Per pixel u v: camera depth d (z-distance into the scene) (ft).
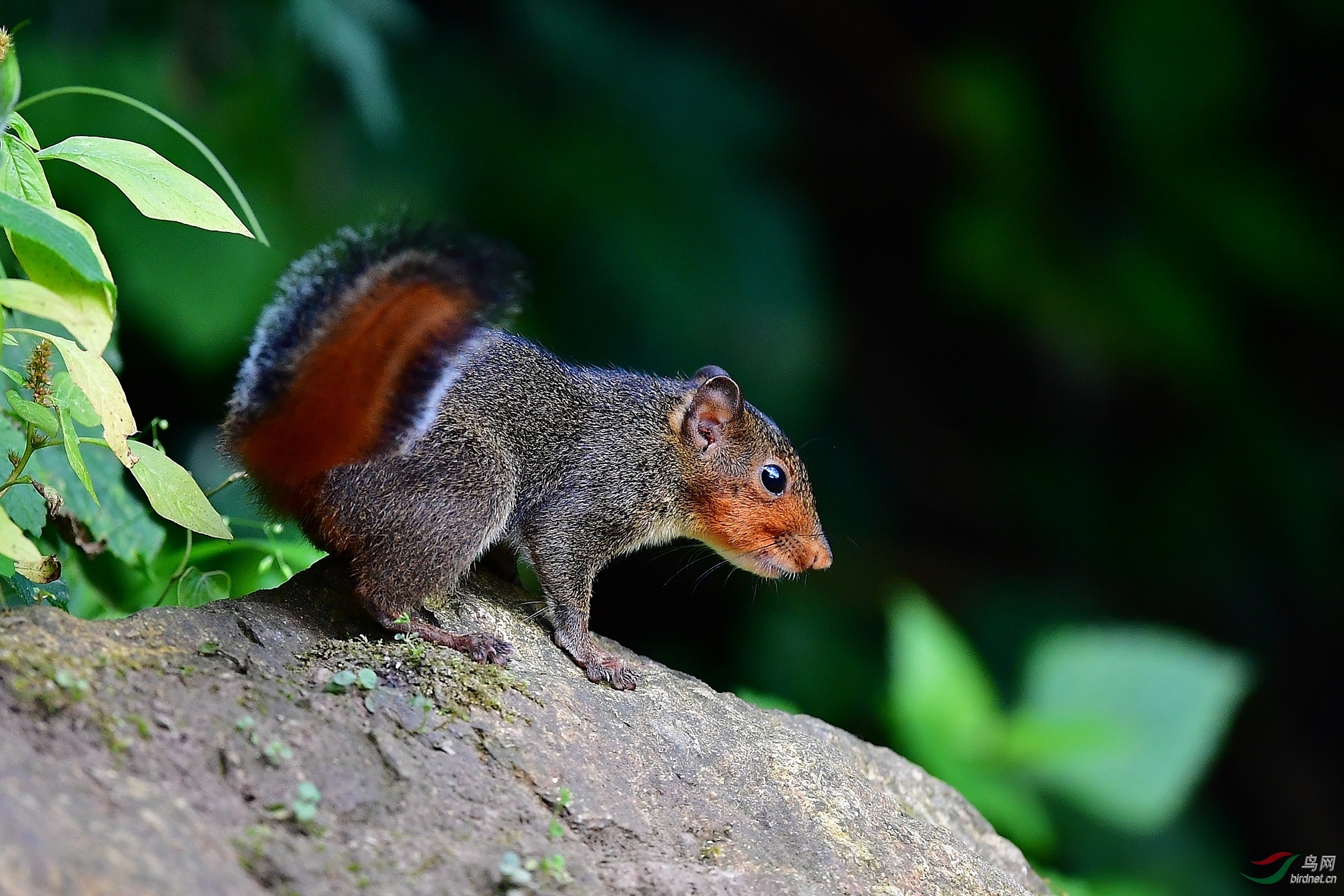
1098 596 59.82
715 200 50.26
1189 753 34.88
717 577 51.93
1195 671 36.09
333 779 18.28
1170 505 60.70
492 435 25.59
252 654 20.53
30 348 25.17
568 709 22.26
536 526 27.07
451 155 47.14
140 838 15.05
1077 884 34.96
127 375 41.68
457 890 17.17
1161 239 58.39
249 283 39.55
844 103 62.08
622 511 27.84
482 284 23.00
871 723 50.47
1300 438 61.00
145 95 39.04
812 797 23.03
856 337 62.75
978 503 61.62
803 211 52.85
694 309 48.96
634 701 23.98
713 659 51.42
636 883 18.52
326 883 16.38
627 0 58.65
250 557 27.89
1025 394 63.16
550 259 48.21
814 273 51.80
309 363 22.43
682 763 22.47
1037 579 59.93
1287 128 61.98
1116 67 57.36
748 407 30.94
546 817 19.45
